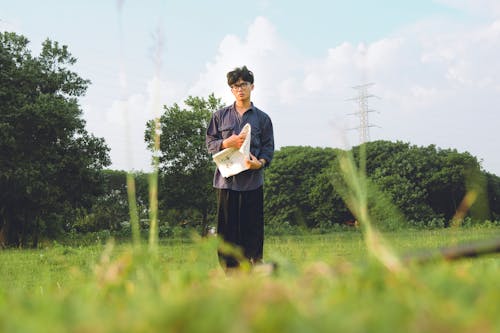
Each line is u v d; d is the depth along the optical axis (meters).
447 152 48.16
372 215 1.45
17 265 9.31
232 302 0.87
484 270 1.59
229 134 5.20
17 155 27.56
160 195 35.56
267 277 1.51
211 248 1.68
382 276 1.25
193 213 37.03
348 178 1.47
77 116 29.17
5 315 1.06
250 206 5.01
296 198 51.94
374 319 0.76
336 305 0.97
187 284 1.52
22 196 29.06
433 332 0.74
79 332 0.78
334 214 49.16
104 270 1.64
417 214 41.66
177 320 0.74
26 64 28.45
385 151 46.91
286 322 0.73
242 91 5.20
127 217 50.78
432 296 1.06
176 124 35.47
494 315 0.83
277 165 53.31
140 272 1.60
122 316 0.88
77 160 29.52
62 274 5.39
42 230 35.44
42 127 27.11
